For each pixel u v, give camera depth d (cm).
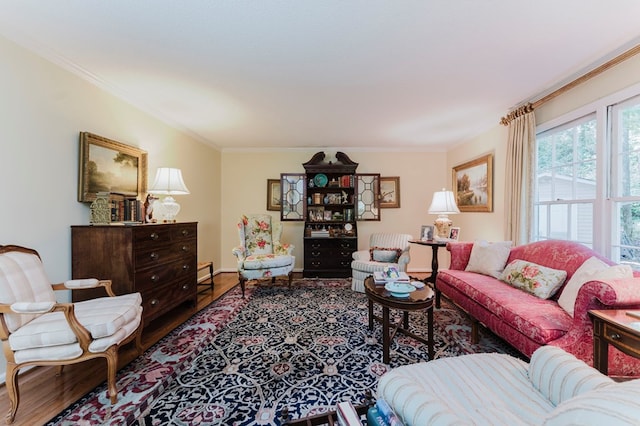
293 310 299
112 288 212
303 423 102
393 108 307
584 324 149
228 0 148
